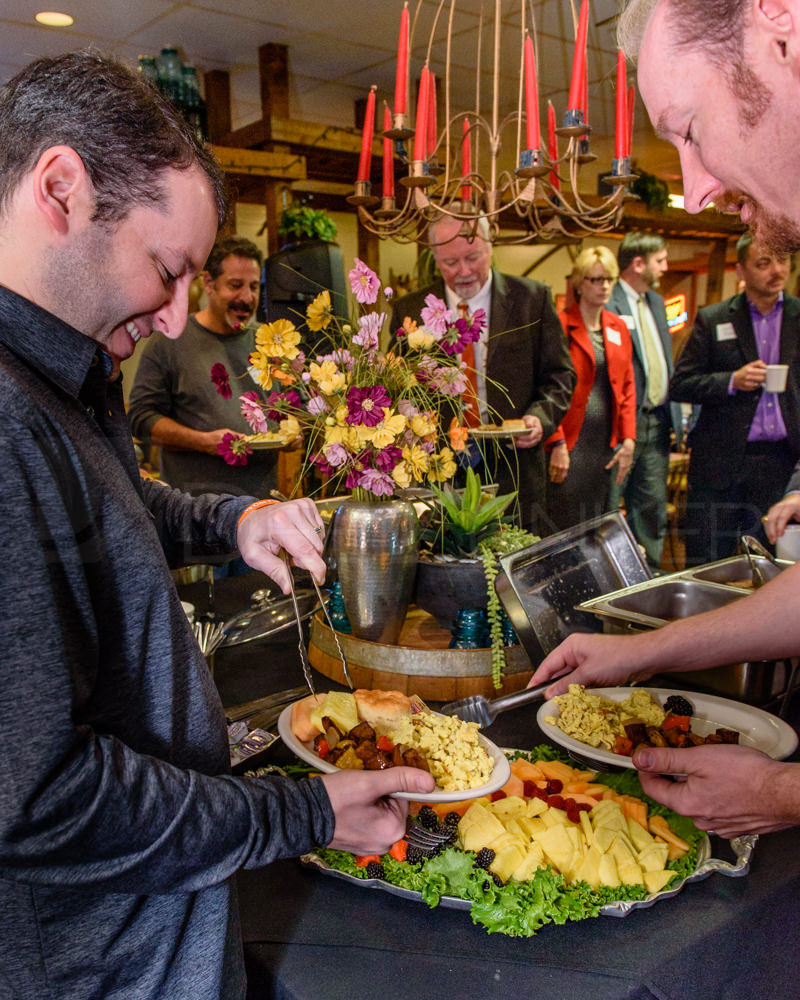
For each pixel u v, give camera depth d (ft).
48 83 1.82
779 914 2.69
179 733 2.14
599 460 8.68
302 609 4.29
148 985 2.06
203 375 6.33
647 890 2.69
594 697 3.67
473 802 3.01
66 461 1.80
